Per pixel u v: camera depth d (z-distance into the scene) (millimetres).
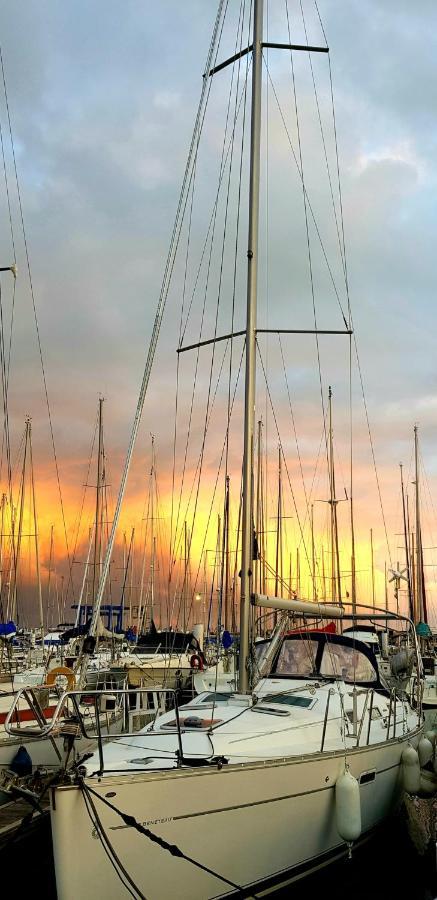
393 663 11172
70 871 5402
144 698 10703
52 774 6160
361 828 7801
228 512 13656
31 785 6203
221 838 6219
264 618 11750
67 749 5789
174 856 5910
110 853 5582
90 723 10633
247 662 8633
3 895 7785
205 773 6094
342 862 7773
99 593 7500
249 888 6555
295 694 8984
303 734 7621
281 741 7297
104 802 5566
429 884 8516
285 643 10445
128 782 5680
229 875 6332
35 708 6312
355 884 8117
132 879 5691
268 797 6562
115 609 26500
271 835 6629
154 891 5824
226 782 6238
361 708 8961
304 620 11242
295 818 6840
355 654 10188
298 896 7219
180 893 5988
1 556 16391
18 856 8094
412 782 8773
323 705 8617
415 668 11805
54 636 21750
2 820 8531
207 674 11227
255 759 6652
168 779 5879
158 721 7859
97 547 22500
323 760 7109
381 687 10055
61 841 5426
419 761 9477
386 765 8453
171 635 17469
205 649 17891
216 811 6164
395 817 8969
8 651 13992
